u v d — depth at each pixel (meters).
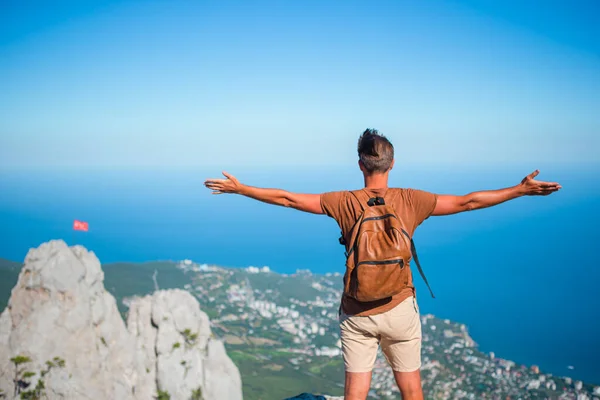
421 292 197.38
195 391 34.00
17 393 26.95
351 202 4.29
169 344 34.66
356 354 4.41
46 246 30.28
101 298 31.55
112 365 30.88
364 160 4.32
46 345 27.91
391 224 3.96
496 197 4.32
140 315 35.44
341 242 4.50
